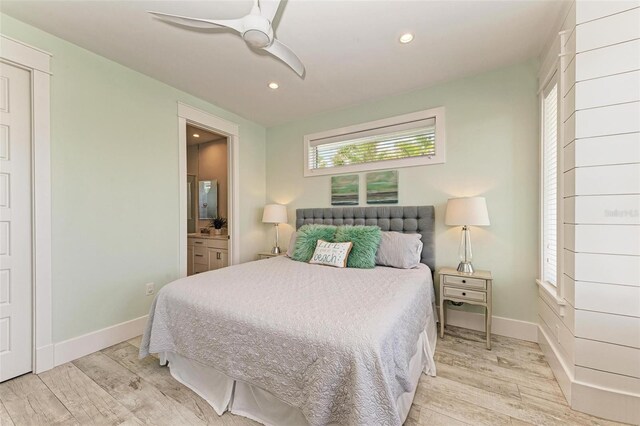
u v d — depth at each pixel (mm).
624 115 1381
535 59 2309
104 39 2020
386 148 3068
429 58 2281
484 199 2316
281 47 1667
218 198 4562
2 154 1771
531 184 2336
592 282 1462
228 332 1462
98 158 2215
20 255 1842
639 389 1367
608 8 1414
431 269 2682
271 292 1693
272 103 3197
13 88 1813
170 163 2758
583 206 1474
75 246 2078
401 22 1834
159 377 1823
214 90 2859
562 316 1682
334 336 1165
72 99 2062
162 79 2621
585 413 1476
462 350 2182
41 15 1765
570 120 1566
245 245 3729
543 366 1938
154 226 2617
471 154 2586
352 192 3281
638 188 1358
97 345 2184
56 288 1976
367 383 1056
